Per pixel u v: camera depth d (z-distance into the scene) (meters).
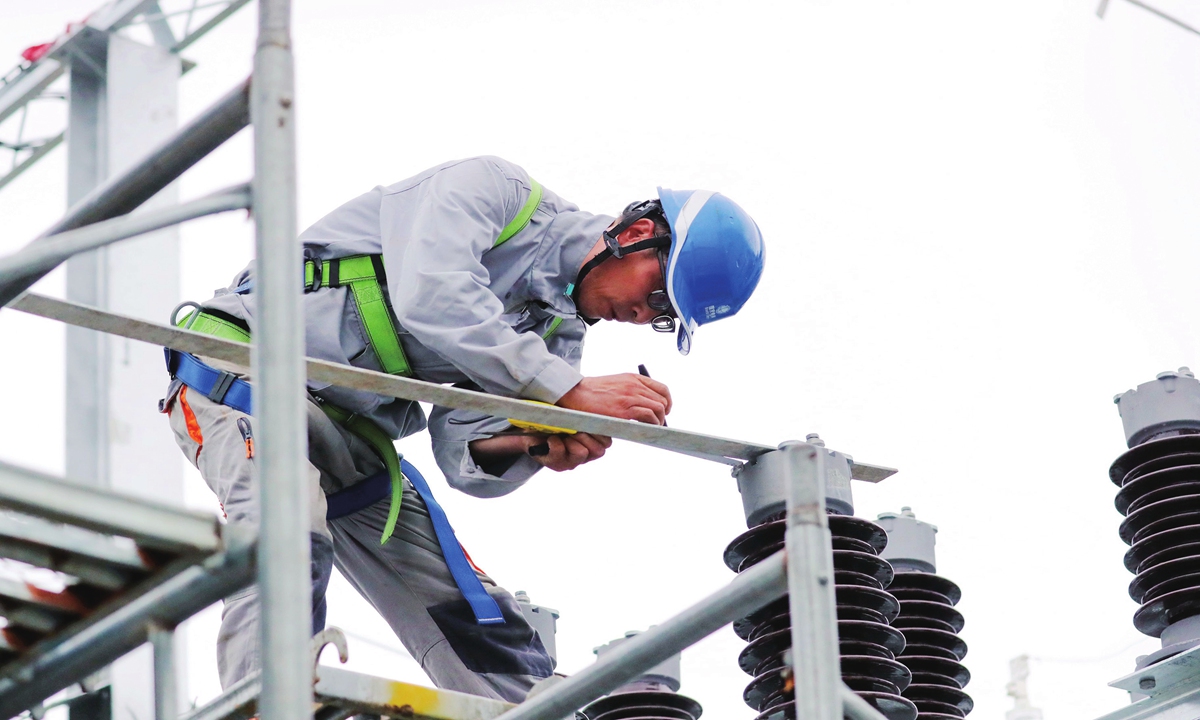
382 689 6.71
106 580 5.40
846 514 9.52
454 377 9.36
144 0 14.45
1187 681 9.03
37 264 5.21
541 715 6.04
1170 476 10.11
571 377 8.91
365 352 9.12
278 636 4.85
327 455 9.16
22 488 4.84
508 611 9.67
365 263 9.18
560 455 9.66
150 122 14.26
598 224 9.88
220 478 8.49
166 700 5.45
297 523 4.96
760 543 9.10
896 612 9.47
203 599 5.38
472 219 9.13
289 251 5.23
